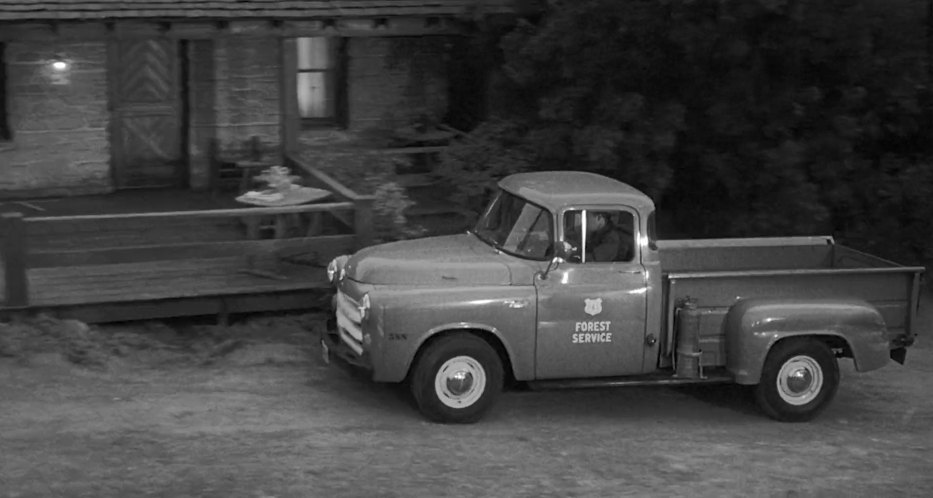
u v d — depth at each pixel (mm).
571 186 11266
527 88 17219
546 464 9852
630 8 15219
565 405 11852
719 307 11305
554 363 10906
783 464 10211
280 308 13945
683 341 11125
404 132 18672
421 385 10664
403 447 10062
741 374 11164
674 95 15953
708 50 15086
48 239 15383
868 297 11602
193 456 9531
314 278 14414
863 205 17078
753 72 15445
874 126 16156
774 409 11516
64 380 11445
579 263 10859
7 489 8602
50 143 17375
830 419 11906
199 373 12078
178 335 13469
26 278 12719
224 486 8875
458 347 10656
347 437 10266
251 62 18078
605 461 10039
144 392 11297
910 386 13359
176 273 14398
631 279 10945
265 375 12125
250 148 18234
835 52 15336
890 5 15164
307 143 18516
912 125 16656
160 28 16391
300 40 18453
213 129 18078
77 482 8820
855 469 10172
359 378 11891
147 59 17797
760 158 15625
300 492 8820
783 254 12703
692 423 11477
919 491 9586
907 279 11656
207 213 13305
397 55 18906
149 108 17938
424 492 8953
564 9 15836
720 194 16484
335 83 18719
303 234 15883
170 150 18172
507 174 16047
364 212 14000
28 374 11516
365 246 14055
